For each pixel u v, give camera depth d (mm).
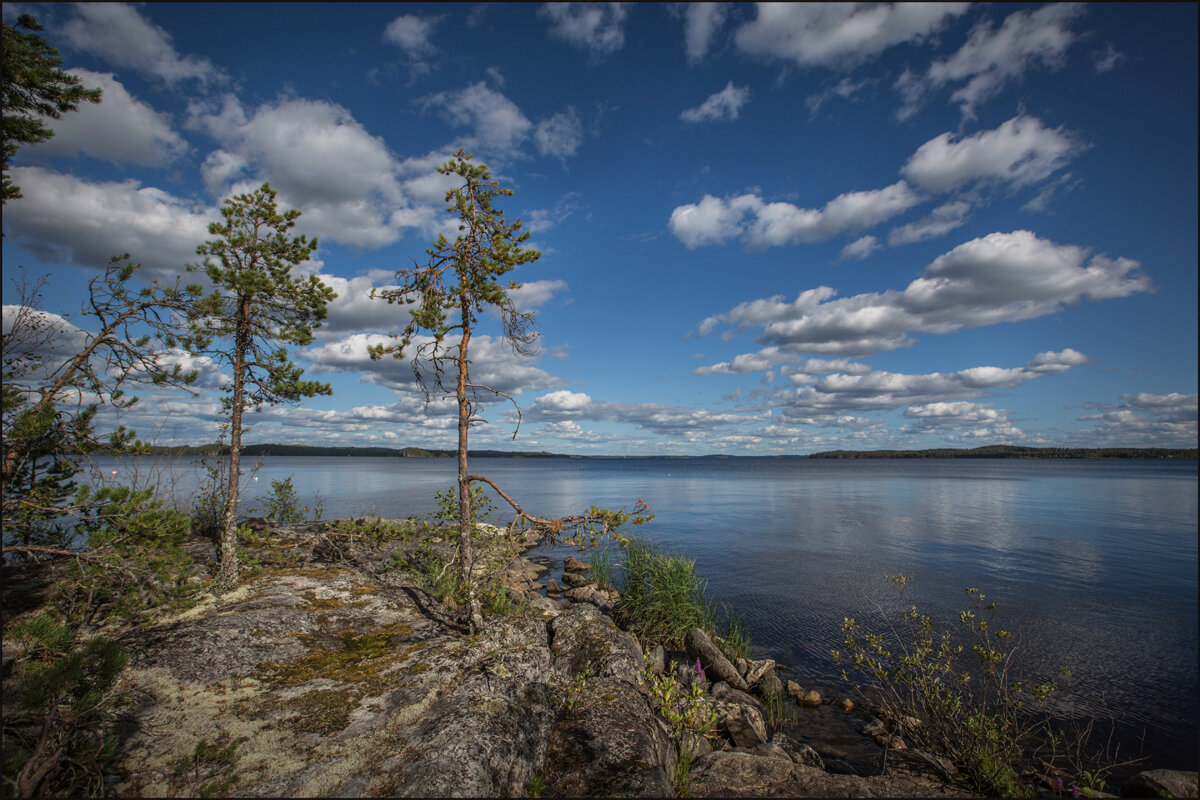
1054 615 15594
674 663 10578
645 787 4914
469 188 8867
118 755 4664
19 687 4957
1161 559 23781
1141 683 11031
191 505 13391
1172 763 8203
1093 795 6719
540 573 21250
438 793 4191
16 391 6293
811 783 6156
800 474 115125
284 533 14242
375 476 80062
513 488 65375
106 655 4566
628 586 14695
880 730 9031
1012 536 29969
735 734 8227
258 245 9945
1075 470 146250
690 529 32375
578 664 7777
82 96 7859
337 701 5879
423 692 6059
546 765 5445
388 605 9508
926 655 8352
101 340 7801
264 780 4391
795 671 11789
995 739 7129
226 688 6074
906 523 35125
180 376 8586
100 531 6668
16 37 7406
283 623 7973
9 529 6680
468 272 8867
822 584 18969
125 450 7754
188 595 8062
